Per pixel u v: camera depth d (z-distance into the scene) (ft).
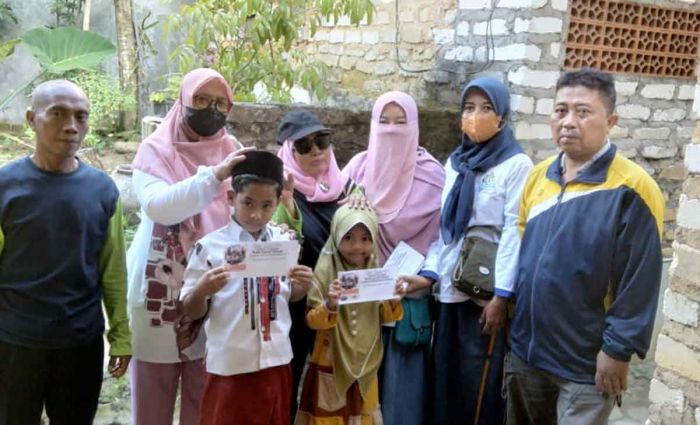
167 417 8.54
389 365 9.33
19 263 6.98
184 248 8.09
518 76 13.85
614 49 14.56
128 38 27.86
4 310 7.06
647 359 14.35
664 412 7.97
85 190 7.22
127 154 26.35
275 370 7.87
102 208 7.37
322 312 8.26
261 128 12.60
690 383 7.66
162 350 8.13
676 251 7.82
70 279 7.16
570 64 14.21
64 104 6.86
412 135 9.54
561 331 7.64
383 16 17.87
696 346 7.57
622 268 7.34
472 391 9.37
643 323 7.17
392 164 9.49
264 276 7.53
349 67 19.16
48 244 7.00
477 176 9.41
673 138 15.64
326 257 8.68
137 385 8.39
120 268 7.77
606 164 7.59
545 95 14.03
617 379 7.29
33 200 6.93
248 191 7.46
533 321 7.87
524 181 9.08
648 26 14.76
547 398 8.09
